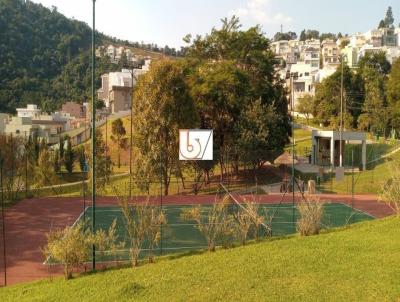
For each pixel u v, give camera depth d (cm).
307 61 13100
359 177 3756
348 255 1228
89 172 3459
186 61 4478
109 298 1008
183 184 3609
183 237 1961
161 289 1041
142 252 1662
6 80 11712
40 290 1148
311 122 8200
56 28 15612
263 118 3844
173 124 3375
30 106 10125
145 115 3347
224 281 1067
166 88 3403
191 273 1150
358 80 7369
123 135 5806
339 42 17188
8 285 1308
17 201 3102
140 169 3269
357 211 2630
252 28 4878
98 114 8988
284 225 2252
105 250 1525
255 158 3709
